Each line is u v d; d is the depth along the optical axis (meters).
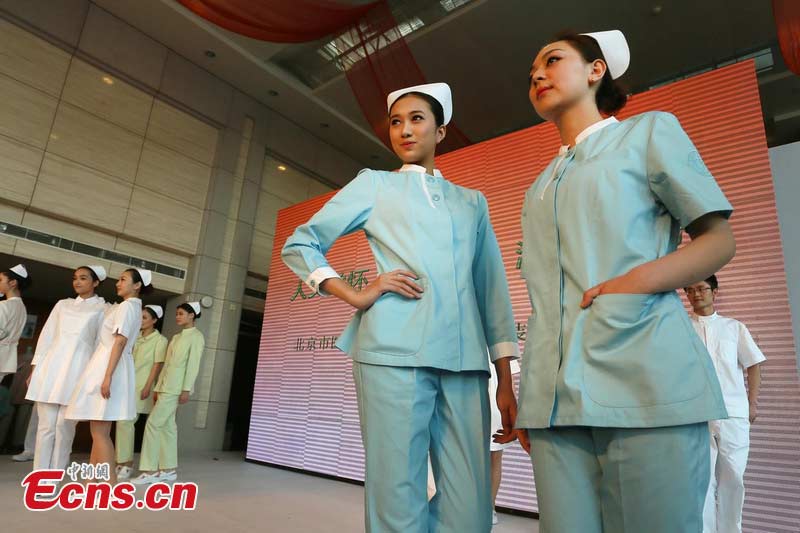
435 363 1.23
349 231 1.48
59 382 3.69
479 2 6.72
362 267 6.05
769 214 3.52
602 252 0.97
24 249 6.18
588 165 1.04
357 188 1.47
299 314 6.72
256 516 3.24
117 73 7.20
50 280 7.16
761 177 3.62
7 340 4.83
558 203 1.07
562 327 0.98
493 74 8.09
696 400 0.83
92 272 4.15
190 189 7.92
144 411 5.26
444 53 7.66
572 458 0.94
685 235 3.63
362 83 7.64
